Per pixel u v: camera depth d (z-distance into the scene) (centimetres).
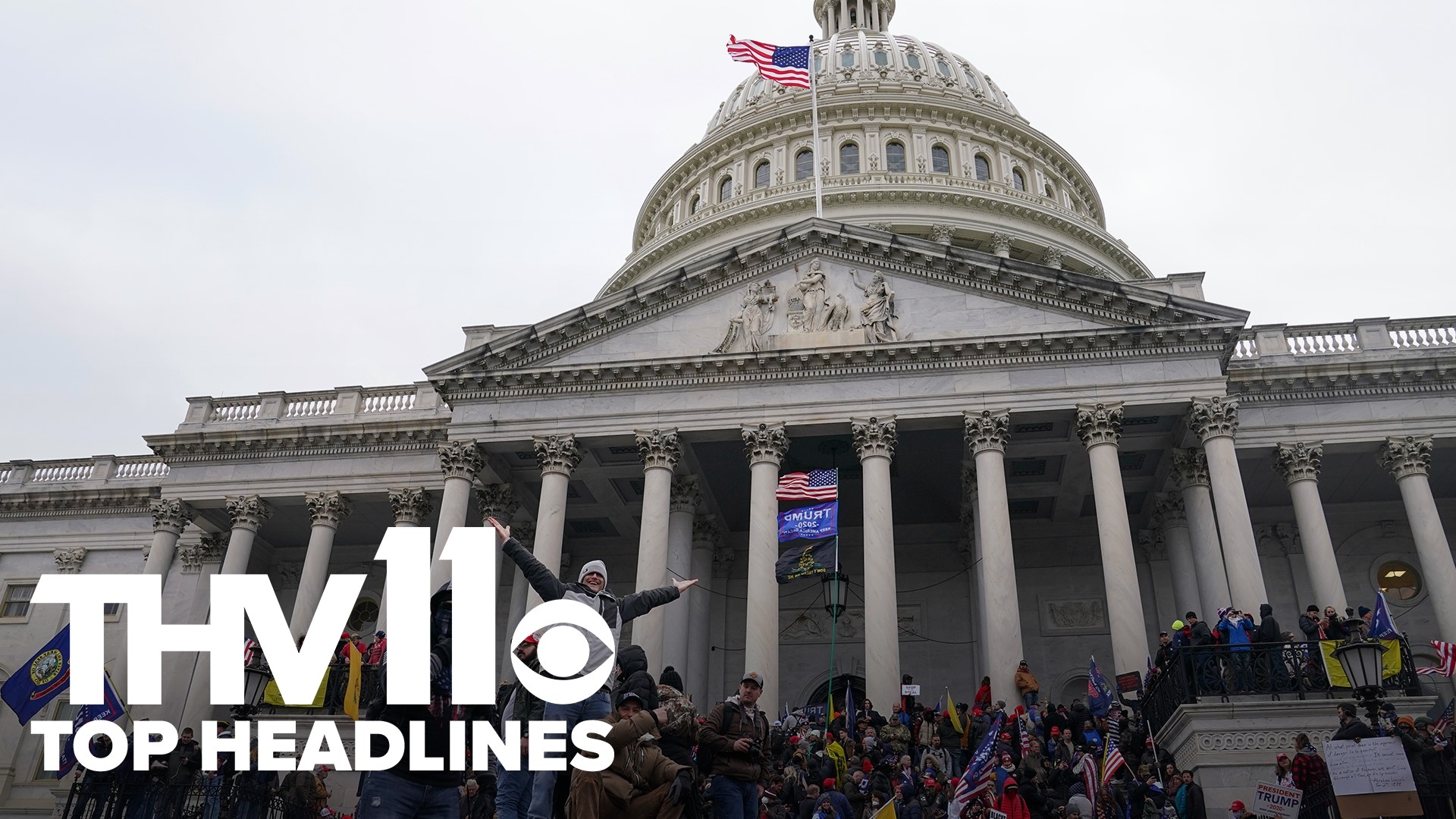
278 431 4556
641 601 1118
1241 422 4047
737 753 1121
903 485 4584
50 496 5197
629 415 3856
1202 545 3731
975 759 2188
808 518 3412
